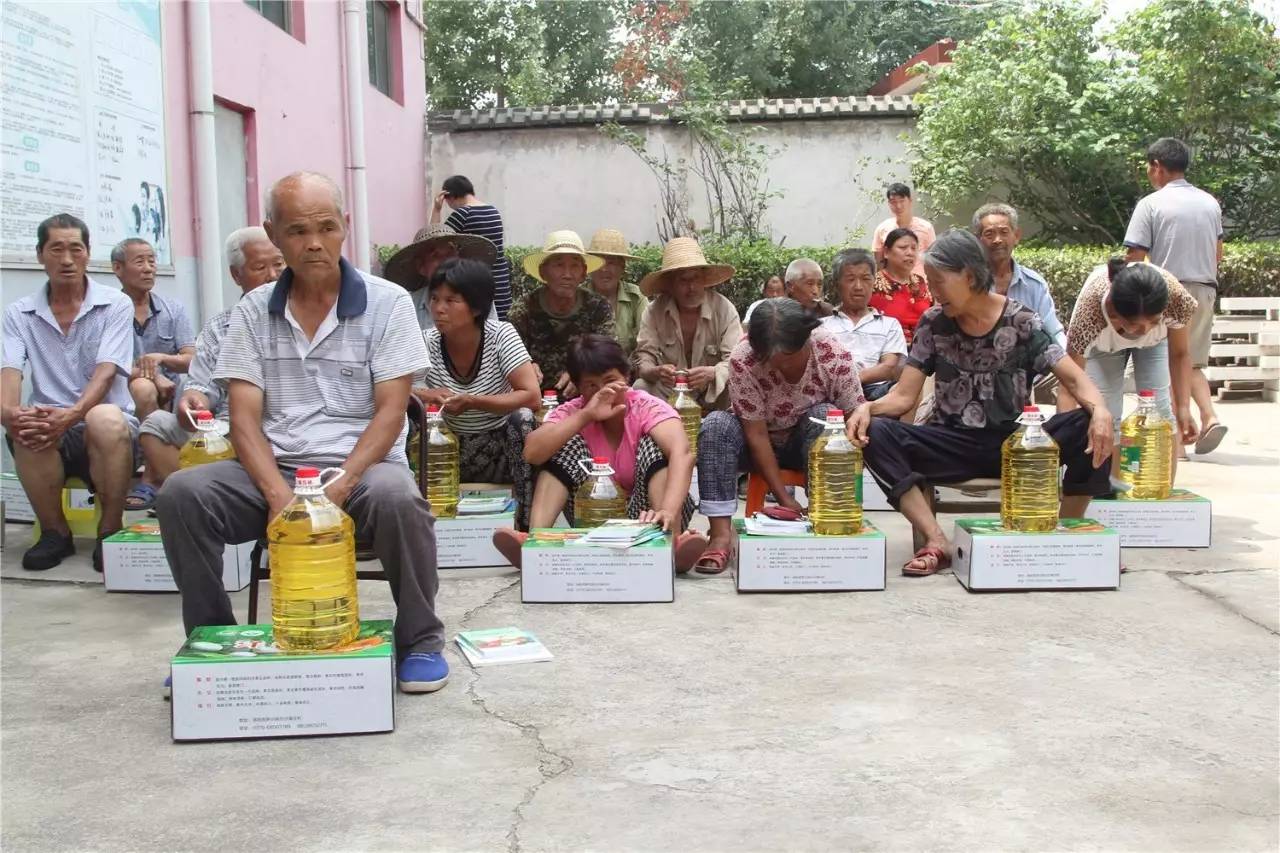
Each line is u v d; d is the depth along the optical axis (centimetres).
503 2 2392
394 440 329
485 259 643
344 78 1182
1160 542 491
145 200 752
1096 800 250
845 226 1530
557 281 627
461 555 481
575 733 293
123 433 477
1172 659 345
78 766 277
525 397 505
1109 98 1400
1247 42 1377
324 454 330
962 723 296
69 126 654
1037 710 304
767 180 1529
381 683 294
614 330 653
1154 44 1427
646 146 1539
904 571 452
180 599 436
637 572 418
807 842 232
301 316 330
